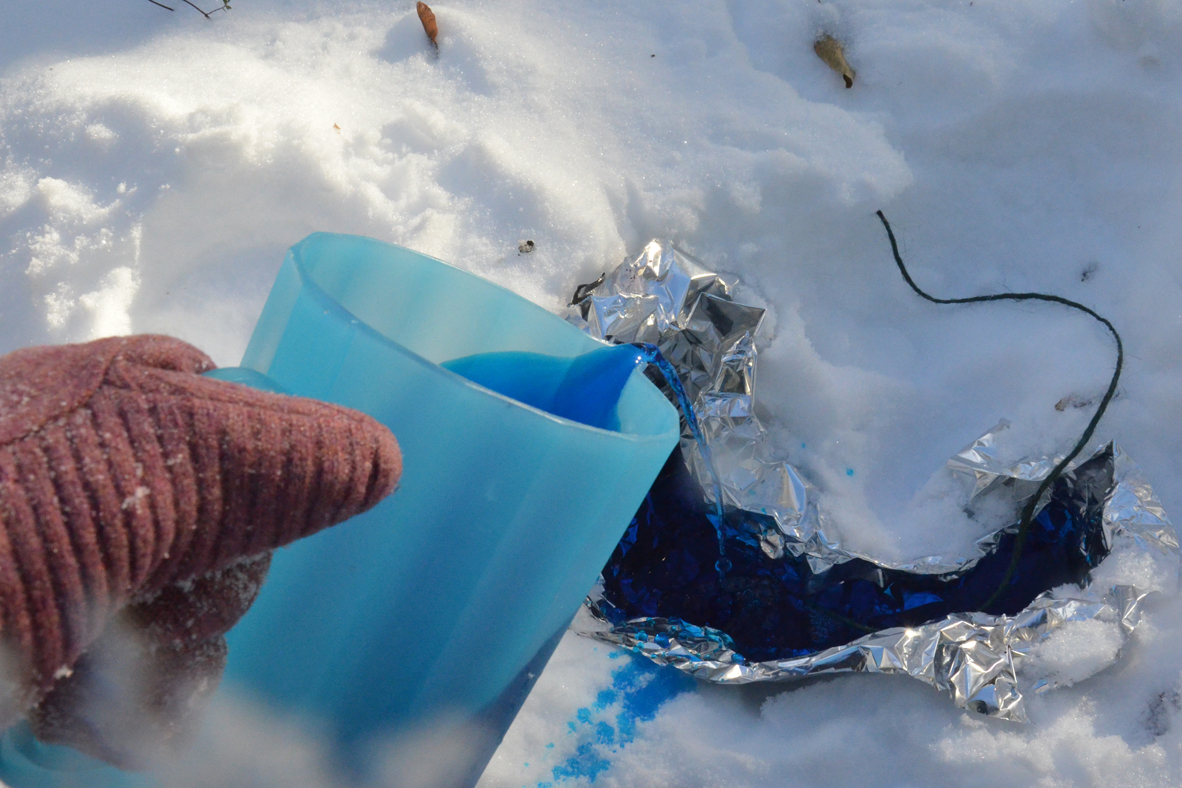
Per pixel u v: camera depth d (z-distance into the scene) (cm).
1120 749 116
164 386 55
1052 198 152
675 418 85
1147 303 144
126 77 148
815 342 150
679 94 151
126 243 134
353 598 74
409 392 72
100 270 134
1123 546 125
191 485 54
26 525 49
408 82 152
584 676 125
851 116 150
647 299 136
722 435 139
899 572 132
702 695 124
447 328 95
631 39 157
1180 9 147
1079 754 116
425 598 75
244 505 56
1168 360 141
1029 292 150
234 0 163
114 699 64
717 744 119
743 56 156
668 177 145
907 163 150
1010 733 117
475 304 95
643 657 127
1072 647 120
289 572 75
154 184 135
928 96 151
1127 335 144
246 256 143
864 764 117
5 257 133
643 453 78
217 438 55
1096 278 149
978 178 152
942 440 146
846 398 143
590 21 159
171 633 63
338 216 141
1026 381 144
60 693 62
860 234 150
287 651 76
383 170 144
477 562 74
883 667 119
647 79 152
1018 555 129
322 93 149
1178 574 124
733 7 160
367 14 160
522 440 71
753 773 117
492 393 70
